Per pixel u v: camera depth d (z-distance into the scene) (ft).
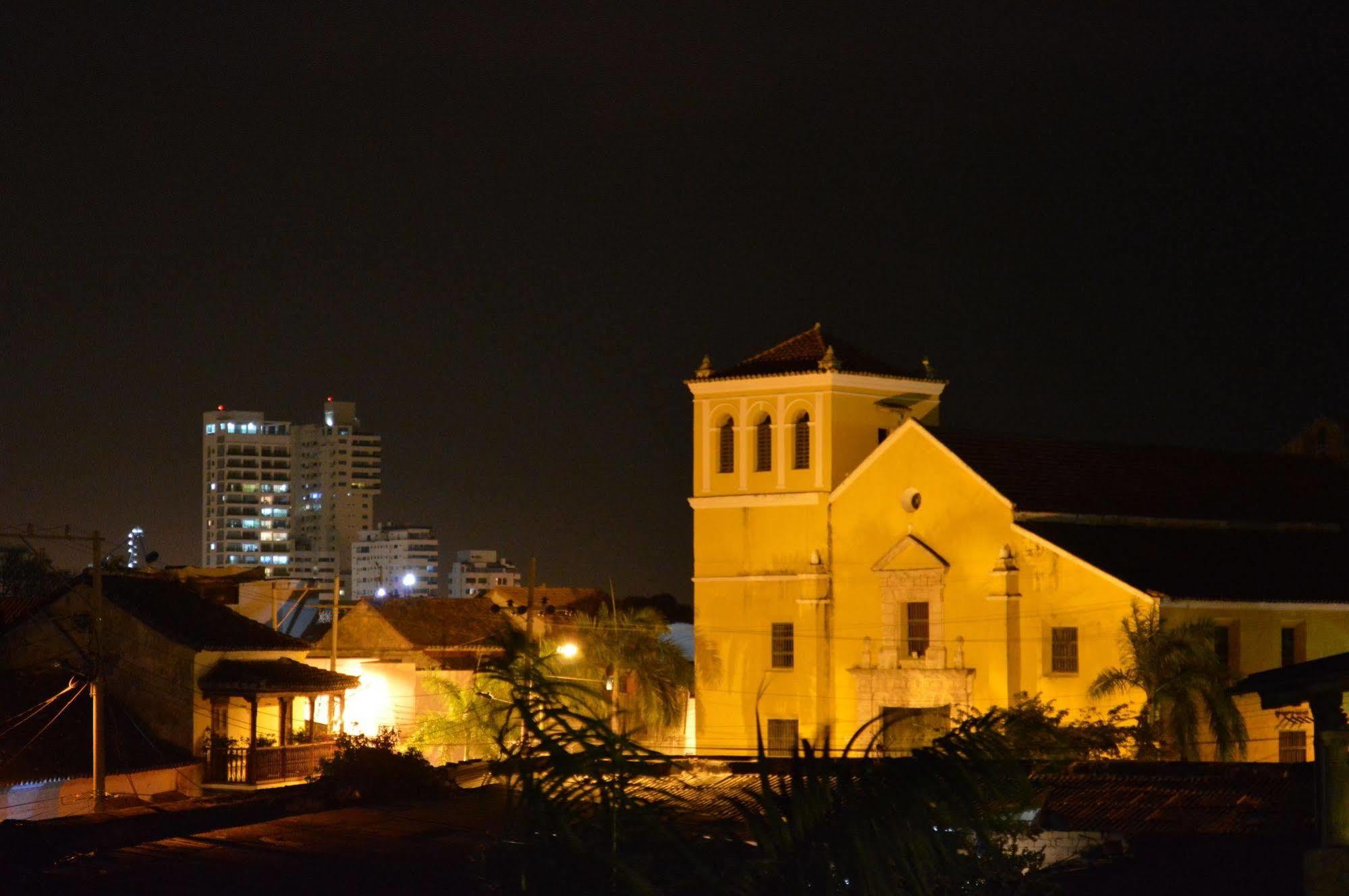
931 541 192.54
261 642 190.60
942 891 35.27
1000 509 184.55
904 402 214.69
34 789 153.38
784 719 205.98
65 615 183.21
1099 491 192.54
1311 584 179.22
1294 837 81.97
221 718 182.70
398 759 120.98
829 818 33.68
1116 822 86.63
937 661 189.98
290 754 181.57
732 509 214.48
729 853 34.06
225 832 98.32
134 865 85.30
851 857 33.04
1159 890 69.92
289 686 182.29
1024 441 198.80
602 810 34.86
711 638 214.90
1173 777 101.40
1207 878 71.92
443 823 101.96
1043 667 177.78
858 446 210.18
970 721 35.65
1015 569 182.29
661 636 225.97
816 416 209.46
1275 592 172.86
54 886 79.41
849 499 203.41
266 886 79.77
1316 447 227.61
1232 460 211.41
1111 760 135.85
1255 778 101.30
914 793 33.53
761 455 213.87
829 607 204.03
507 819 35.88
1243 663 168.45
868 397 211.82
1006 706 180.34
